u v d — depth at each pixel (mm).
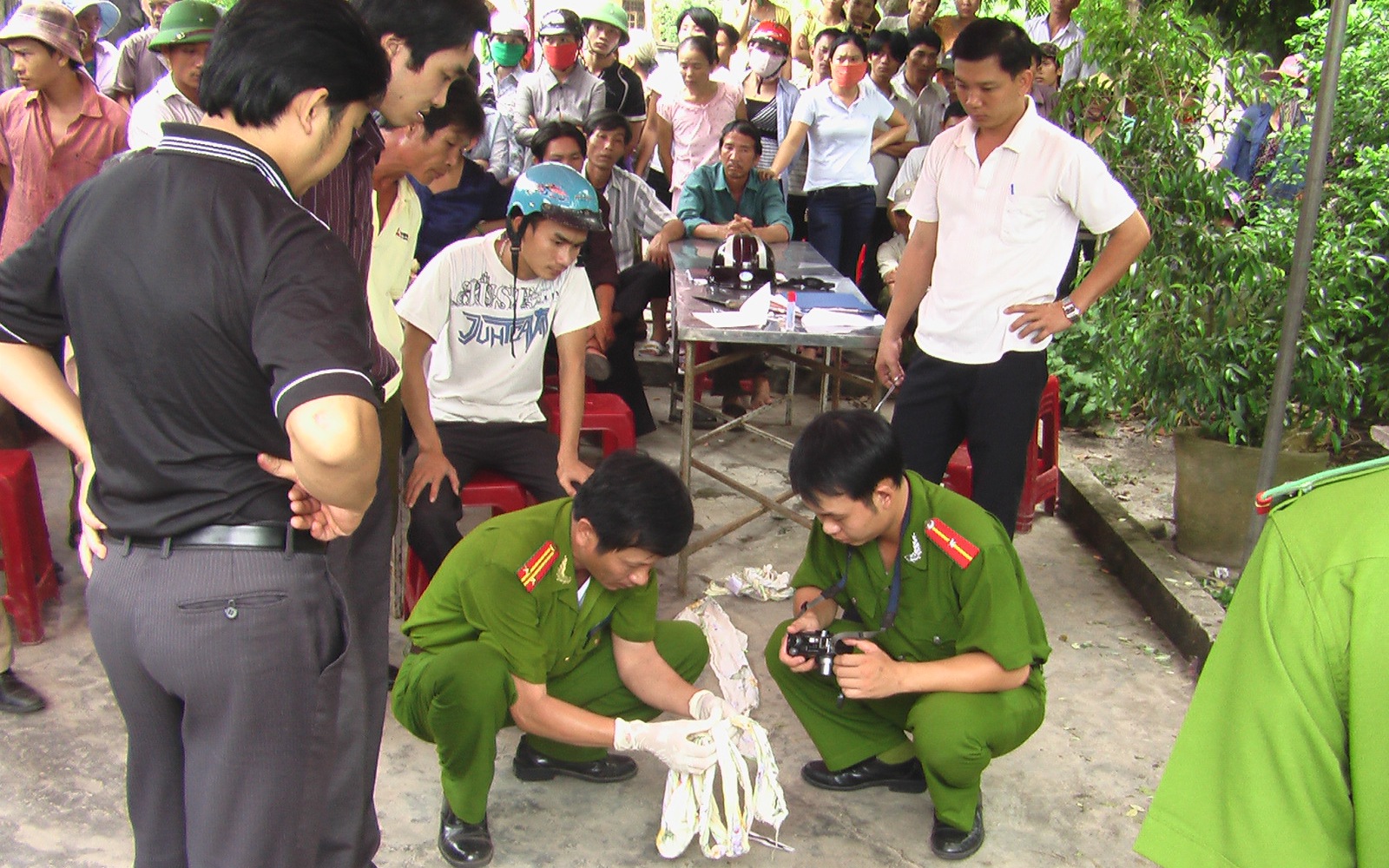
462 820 2381
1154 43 4164
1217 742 987
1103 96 4324
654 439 5219
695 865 2406
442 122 2520
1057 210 3076
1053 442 4320
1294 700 916
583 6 5809
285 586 1513
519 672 2270
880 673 2301
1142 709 3064
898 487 2277
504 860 2400
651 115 6391
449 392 3305
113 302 1430
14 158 4141
